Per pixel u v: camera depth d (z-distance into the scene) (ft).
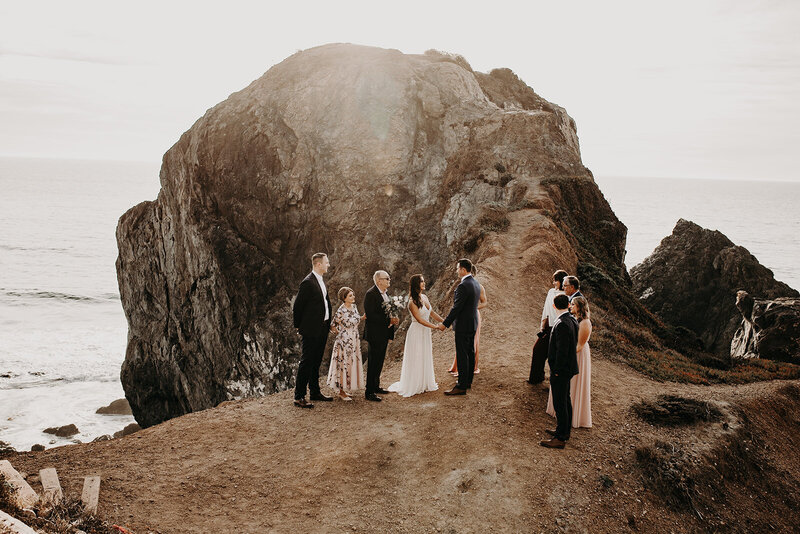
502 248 65.41
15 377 146.51
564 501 22.47
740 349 95.30
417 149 117.60
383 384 35.40
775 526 25.80
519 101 156.25
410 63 133.08
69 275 310.86
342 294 31.45
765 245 543.80
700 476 26.40
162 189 127.65
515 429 27.17
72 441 107.24
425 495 22.34
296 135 116.26
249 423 28.30
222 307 109.09
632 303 68.74
